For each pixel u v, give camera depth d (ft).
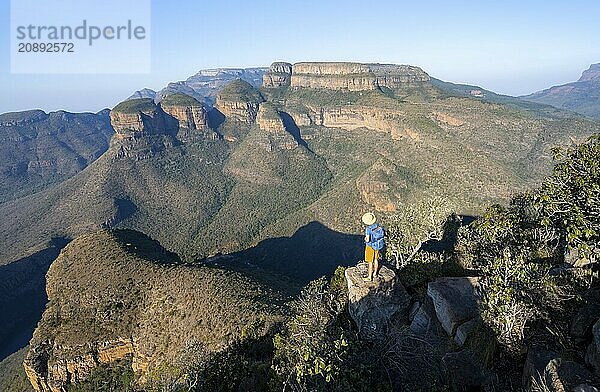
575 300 45.11
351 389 41.50
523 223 72.33
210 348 117.80
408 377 43.73
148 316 172.55
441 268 70.69
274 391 47.50
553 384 33.04
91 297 183.52
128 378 166.50
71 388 172.76
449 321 50.34
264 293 161.48
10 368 256.73
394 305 58.65
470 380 40.47
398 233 152.56
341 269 73.77
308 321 60.70
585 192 47.44
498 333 43.73
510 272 49.14
